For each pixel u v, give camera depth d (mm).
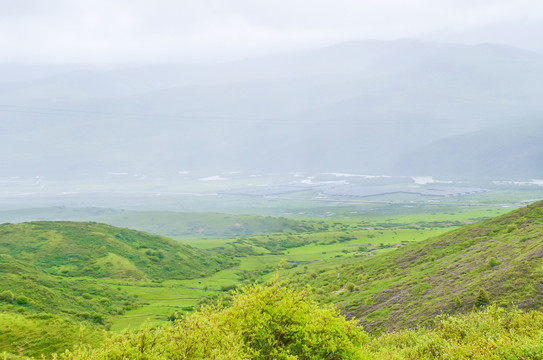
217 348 19484
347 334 22906
